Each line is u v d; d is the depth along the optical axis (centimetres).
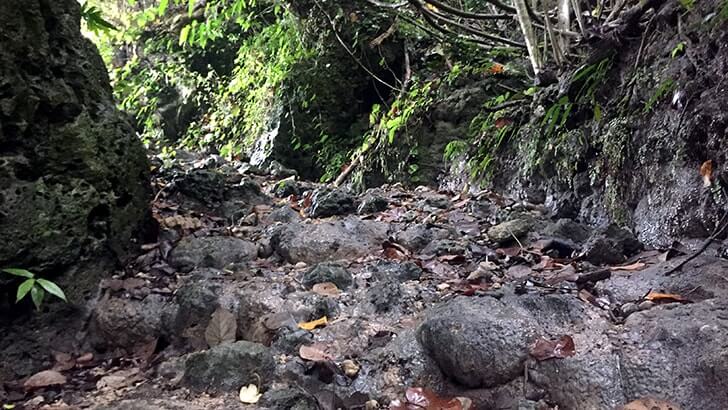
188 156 634
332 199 369
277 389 175
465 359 178
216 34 628
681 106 275
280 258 279
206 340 209
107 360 217
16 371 209
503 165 429
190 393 181
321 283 237
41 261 219
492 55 529
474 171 448
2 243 207
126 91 729
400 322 211
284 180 473
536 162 386
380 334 203
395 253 276
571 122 366
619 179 313
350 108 610
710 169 253
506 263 270
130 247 266
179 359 200
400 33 580
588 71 349
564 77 376
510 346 178
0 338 213
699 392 158
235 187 382
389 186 481
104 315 227
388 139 523
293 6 598
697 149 262
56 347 221
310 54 594
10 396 191
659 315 186
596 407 162
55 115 233
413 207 388
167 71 738
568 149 358
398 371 185
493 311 190
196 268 264
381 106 590
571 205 353
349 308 222
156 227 288
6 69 212
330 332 204
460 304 197
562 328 190
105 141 250
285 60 602
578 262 263
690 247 250
